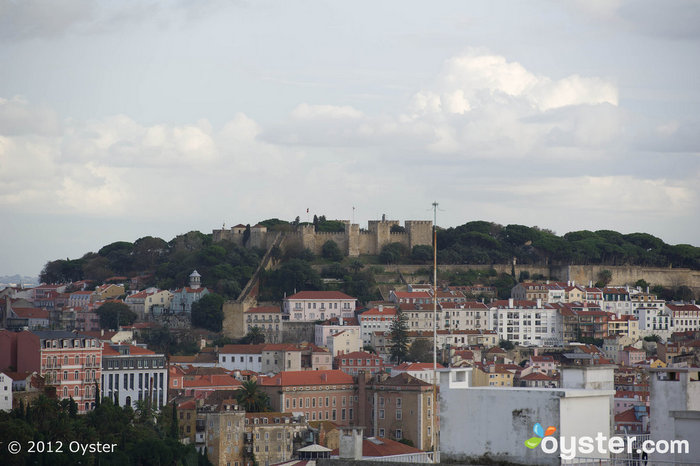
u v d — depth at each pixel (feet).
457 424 488.02
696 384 488.02
